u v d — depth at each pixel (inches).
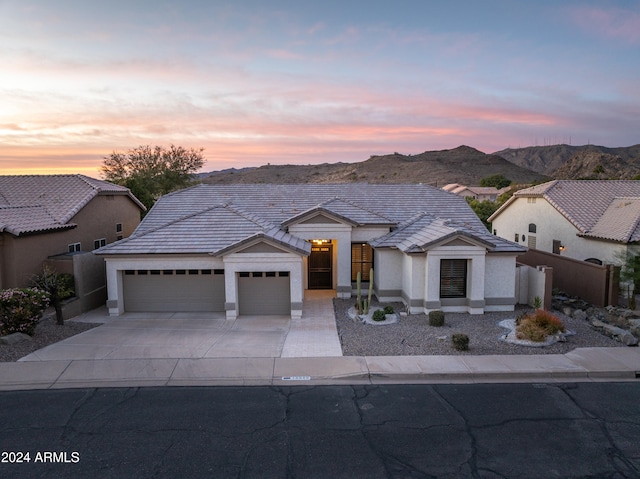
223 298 691.4
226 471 280.4
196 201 874.1
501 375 431.8
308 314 675.4
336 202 842.8
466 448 308.0
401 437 322.0
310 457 296.2
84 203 871.1
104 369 445.7
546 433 328.5
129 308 692.7
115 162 1982.0
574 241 955.3
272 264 647.1
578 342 525.7
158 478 272.7
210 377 429.1
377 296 757.9
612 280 705.6
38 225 732.7
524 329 525.0
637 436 324.2
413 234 743.1
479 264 653.3
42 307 563.5
